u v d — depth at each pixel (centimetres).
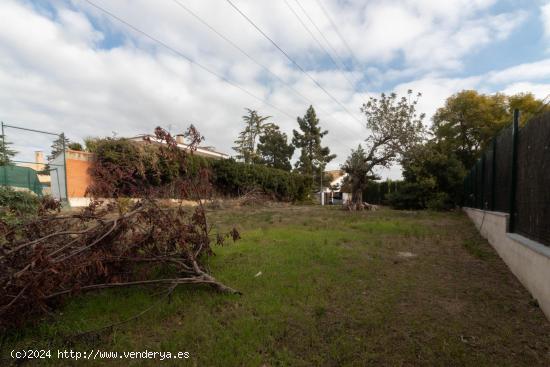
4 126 1245
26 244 276
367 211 1783
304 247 610
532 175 420
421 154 1864
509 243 491
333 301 348
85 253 314
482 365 227
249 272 447
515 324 296
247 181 2533
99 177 425
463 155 2602
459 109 2642
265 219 1209
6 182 1272
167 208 399
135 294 353
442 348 249
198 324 287
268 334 268
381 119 1845
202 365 228
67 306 325
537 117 402
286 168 4666
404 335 271
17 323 266
